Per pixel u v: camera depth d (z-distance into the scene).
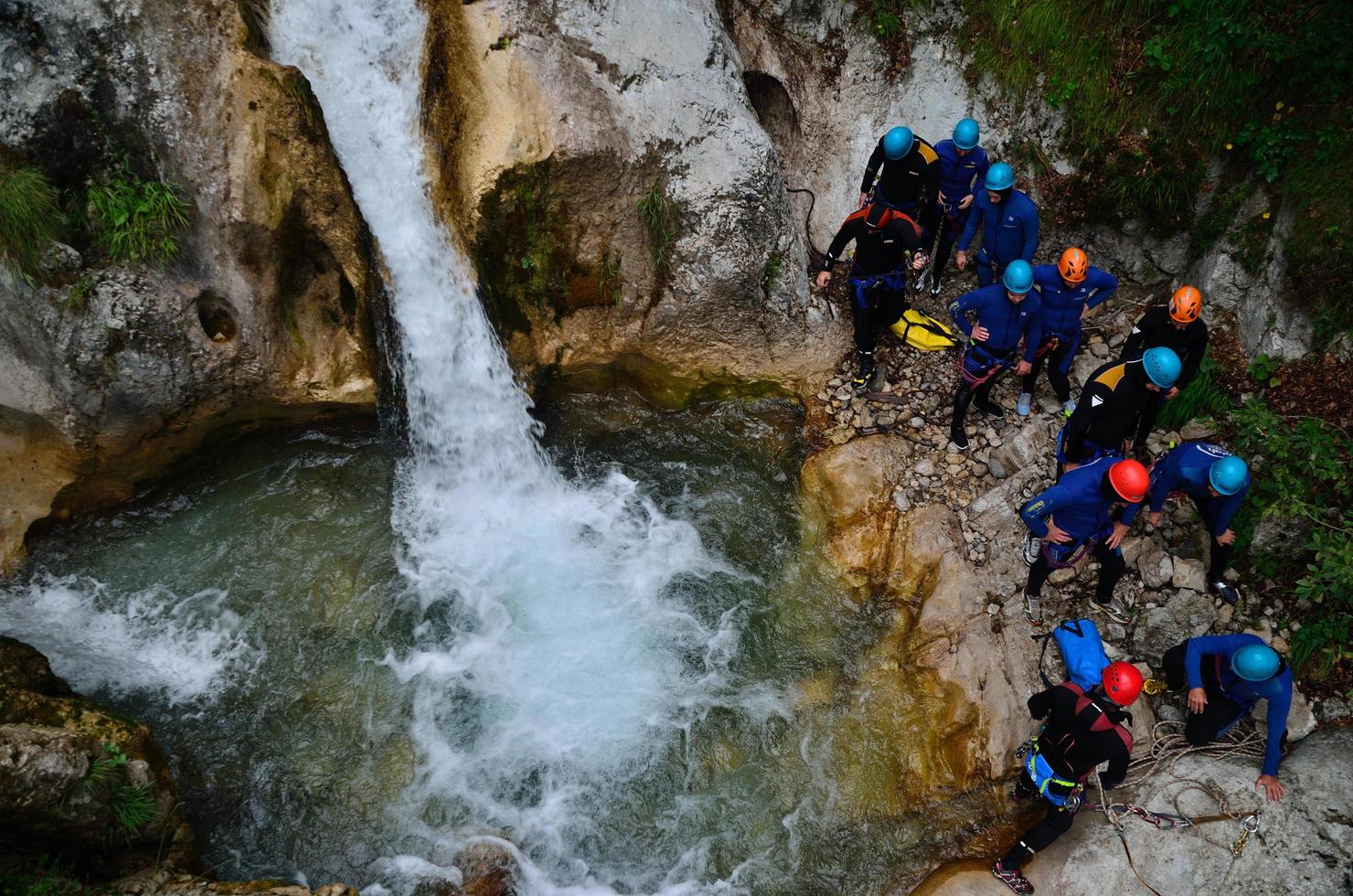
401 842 5.94
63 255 6.21
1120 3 7.78
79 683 6.37
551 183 7.13
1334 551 6.03
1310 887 5.43
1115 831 5.82
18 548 6.82
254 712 6.44
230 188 6.46
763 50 8.32
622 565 7.42
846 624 7.03
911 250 6.98
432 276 7.33
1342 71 7.07
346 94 7.08
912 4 8.26
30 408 6.50
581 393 8.36
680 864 5.98
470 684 6.69
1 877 4.93
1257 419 6.75
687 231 7.54
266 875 5.77
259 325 6.89
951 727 6.37
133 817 5.26
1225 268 7.57
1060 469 6.65
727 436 8.17
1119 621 6.65
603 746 6.43
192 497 7.44
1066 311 6.72
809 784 6.31
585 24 7.20
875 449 7.56
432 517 7.60
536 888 5.82
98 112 6.15
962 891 5.75
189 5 6.34
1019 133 8.12
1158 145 7.73
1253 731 6.13
